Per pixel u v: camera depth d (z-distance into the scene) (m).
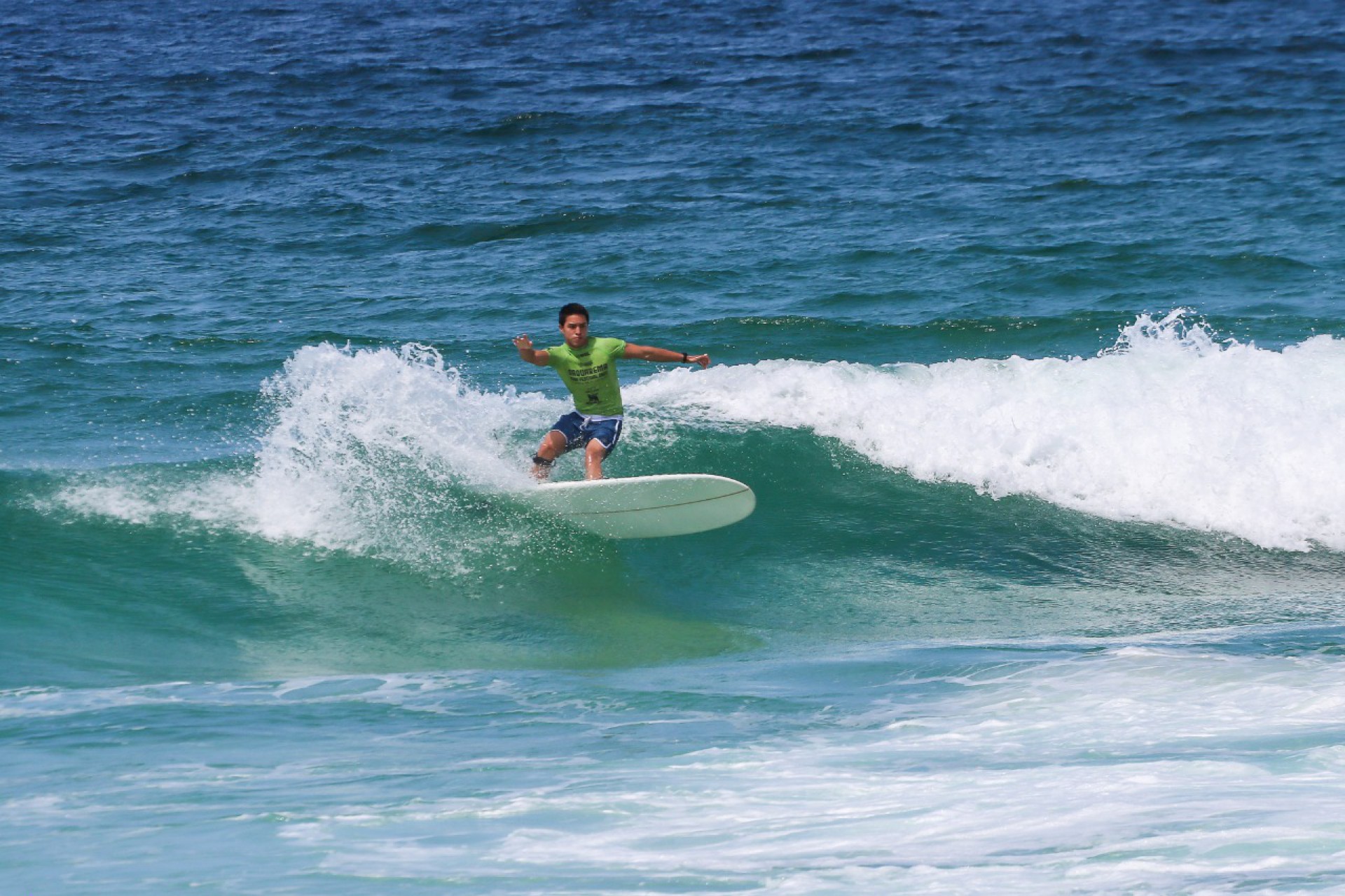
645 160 94.81
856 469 42.19
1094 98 117.44
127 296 61.66
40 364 50.12
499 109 116.25
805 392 45.84
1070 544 38.38
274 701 25.06
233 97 126.56
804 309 59.22
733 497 35.03
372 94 126.19
